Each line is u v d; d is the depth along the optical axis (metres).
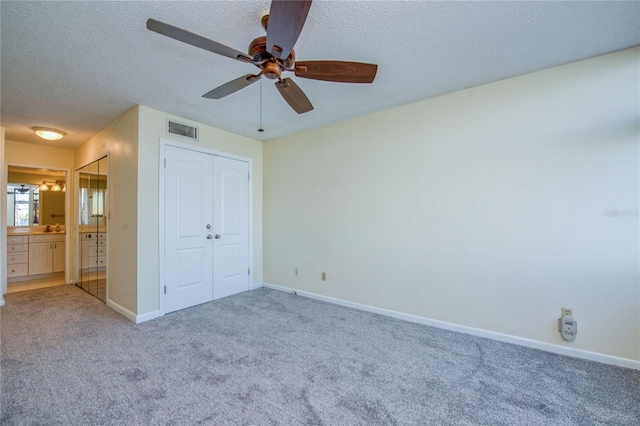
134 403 1.67
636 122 2.04
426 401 1.70
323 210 3.67
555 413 1.60
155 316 3.06
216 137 3.74
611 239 2.10
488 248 2.56
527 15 1.68
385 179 3.15
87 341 2.48
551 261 2.30
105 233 3.62
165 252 3.18
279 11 1.22
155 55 2.06
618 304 2.08
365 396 1.74
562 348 2.25
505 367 2.07
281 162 4.17
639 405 1.66
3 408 1.61
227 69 2.26
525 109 2.40
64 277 5.08
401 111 3.04
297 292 3.94
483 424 1.51
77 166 4.50
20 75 2.32
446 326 2.76
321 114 3.27
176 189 3.30
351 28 1.78
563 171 2.26
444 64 2.22
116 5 1.57
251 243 4.21
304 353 2.28
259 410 1.61
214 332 2.68
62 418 1.54
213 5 1.58
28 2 1.52
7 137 3.97
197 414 1.58
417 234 2.93
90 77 2.37
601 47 2.02
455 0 1.55
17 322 2.91
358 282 3.35
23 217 5.18
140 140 2.97
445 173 2.77
